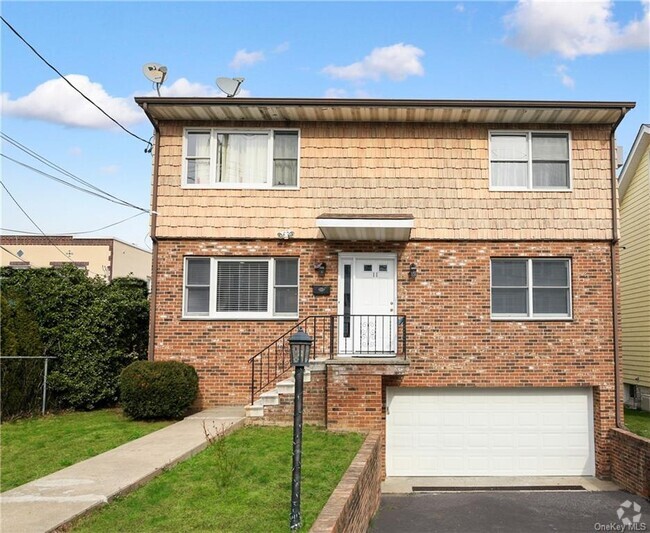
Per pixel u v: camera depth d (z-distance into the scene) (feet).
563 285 43.37
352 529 22.53
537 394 42.91
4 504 19.97
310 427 36.91
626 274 59.67
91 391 43.78
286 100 41.32
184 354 42.50
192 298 43.29
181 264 43.11
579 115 42.55
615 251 43.06
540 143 44.32
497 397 42.91
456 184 43.57
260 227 43.24
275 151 44.21
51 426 36.91
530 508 34.37
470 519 32.14
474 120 43.60
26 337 41.88
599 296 42.86
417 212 43.27
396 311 42.75
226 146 44.24
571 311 42.86
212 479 24.14
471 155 43.80
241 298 43.14
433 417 42.86
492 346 42.45
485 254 43.04
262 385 42.09
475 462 42.50
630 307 58.49
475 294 42.75
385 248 43.14
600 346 42.52
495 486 39.78
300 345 19.95
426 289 42.83
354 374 37.19
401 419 42.91
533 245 43.09
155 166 43.65
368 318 42.80
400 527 30.66
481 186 43.55
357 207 43.27
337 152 43.80
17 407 40.50
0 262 92.43
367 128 44.04
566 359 42.42
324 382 37.93
